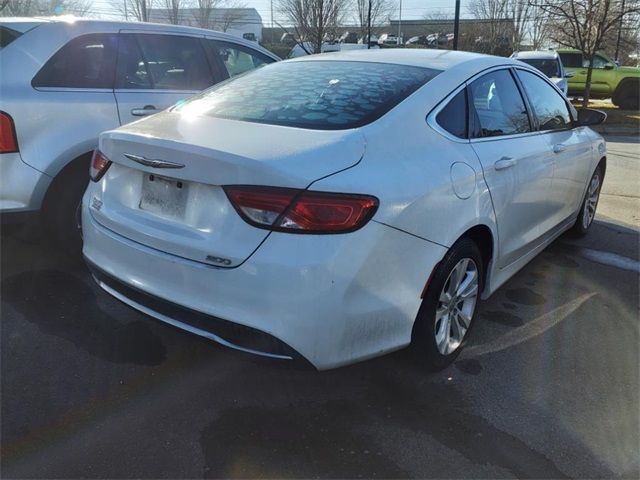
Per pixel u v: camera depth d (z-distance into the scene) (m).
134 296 2.64
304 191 2.21
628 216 6.22
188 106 3.18
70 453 2.39
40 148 3.82
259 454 2.41
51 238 4.16
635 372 3.09
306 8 27.61
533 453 2.45
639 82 19.02
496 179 3.12
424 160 2.66
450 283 2.89
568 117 4.59
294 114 2.76
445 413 2.70
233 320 2.29
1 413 2.62
